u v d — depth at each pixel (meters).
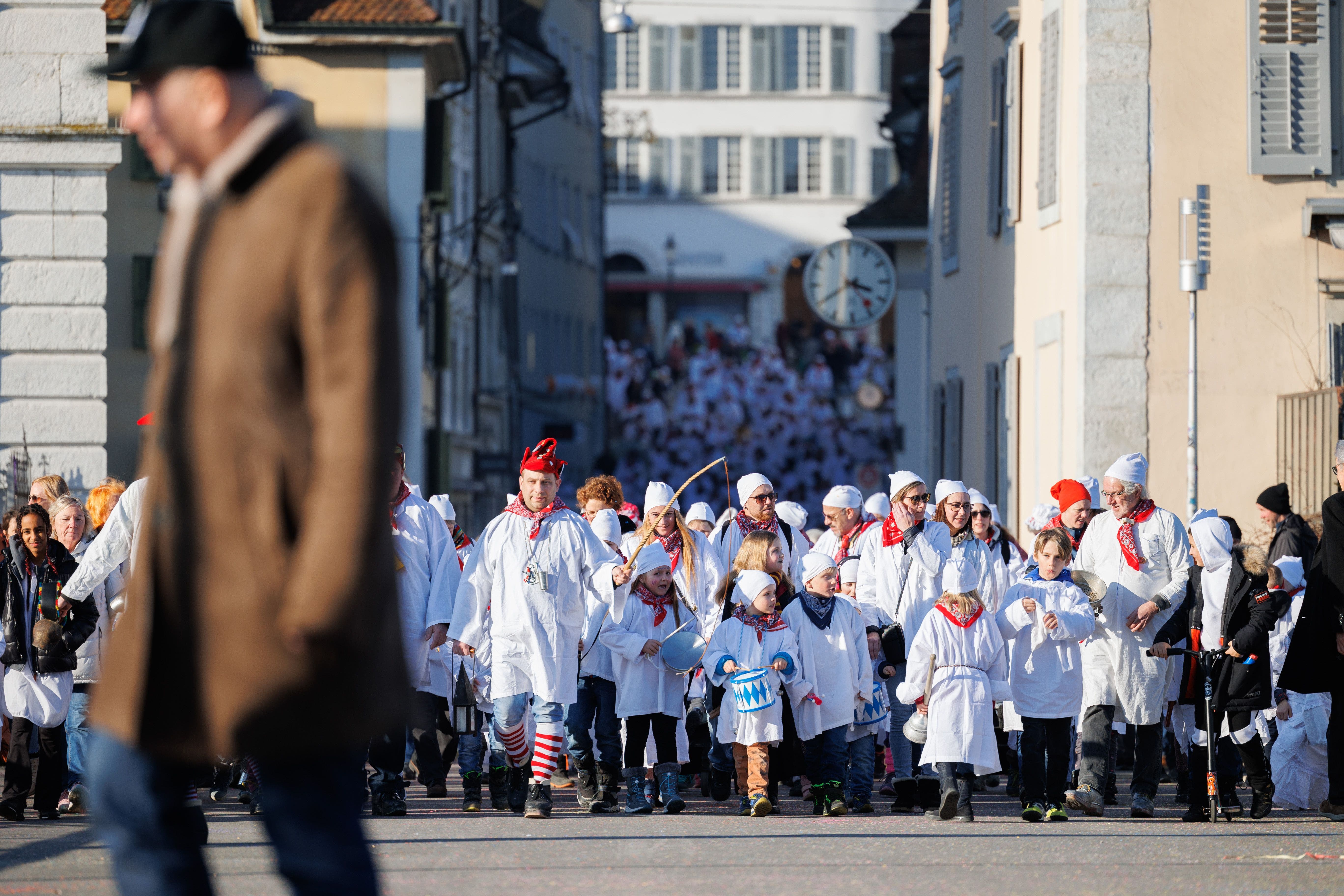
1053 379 55.09
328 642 9.73
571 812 33.59
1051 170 55.59
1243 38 51.16
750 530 38.22
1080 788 32.97
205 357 10.00
